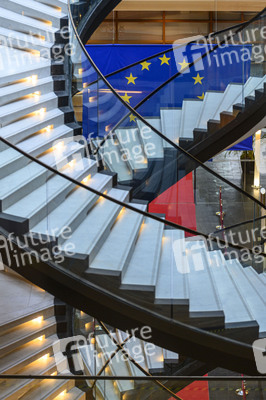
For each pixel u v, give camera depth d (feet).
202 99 25.38
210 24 39.83
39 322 20.99
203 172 38.14
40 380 15.26
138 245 17.81
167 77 33.55
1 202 17.10
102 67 36.17
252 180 39.65
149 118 25.52
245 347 18.33
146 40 40.16
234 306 18.65
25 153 16.76
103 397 15.40
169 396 15.28
